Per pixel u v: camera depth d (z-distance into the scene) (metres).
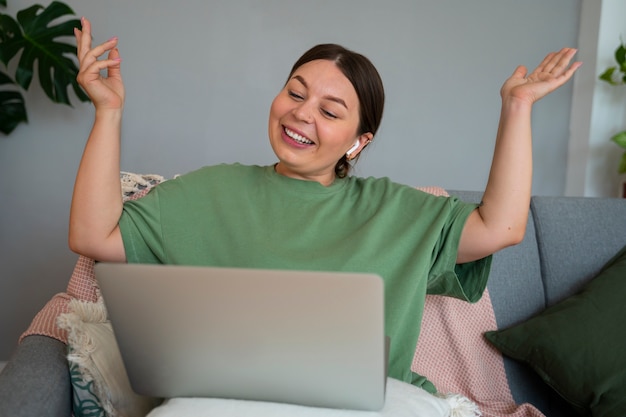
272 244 1.35
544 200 1.84
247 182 1.46
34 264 2.84
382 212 1.42
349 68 1.40
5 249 2.82
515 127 1.34
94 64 1.22
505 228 1.35
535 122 3.05
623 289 1.64
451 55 2.97
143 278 0.95
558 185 3.08
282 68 2.89
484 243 1.37
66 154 2.81
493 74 3.00
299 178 1.46
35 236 2.83
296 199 1.43
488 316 1.70
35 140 2.79
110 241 1.30
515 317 1.73
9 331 2.85
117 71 1.29
